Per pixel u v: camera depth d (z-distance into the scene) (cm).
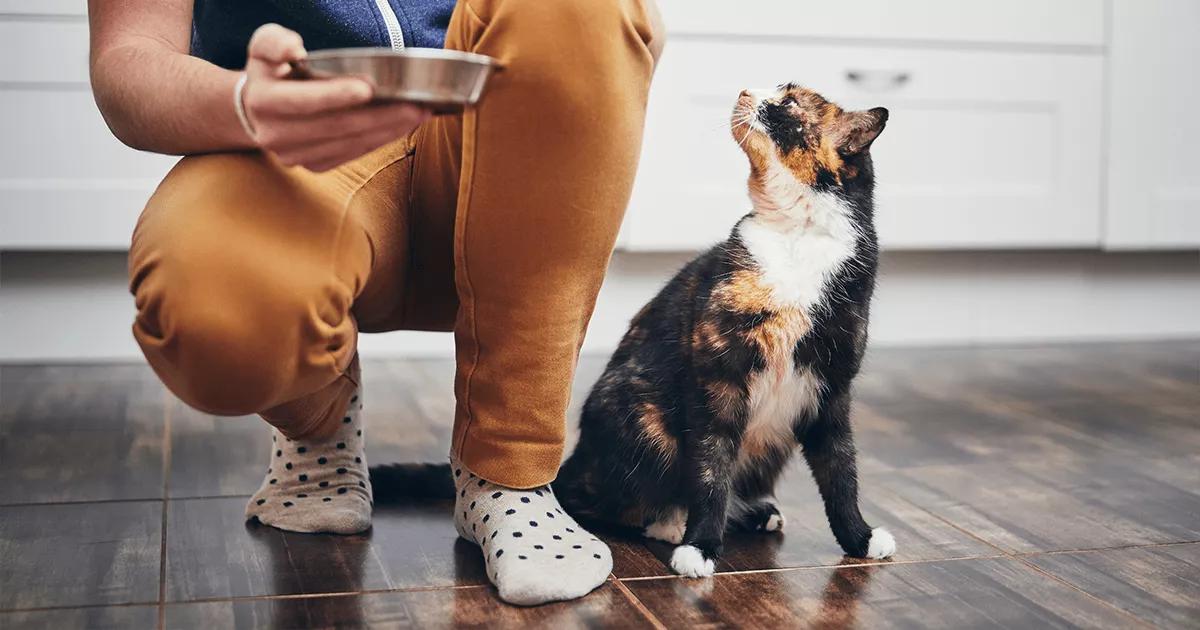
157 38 103
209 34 115
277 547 125
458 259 107
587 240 105
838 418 126
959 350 284
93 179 249
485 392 113
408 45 118
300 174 99
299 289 94
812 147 122
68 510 140
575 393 223
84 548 125
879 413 207
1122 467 167
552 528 115
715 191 272
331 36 116
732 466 124
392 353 273
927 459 172
